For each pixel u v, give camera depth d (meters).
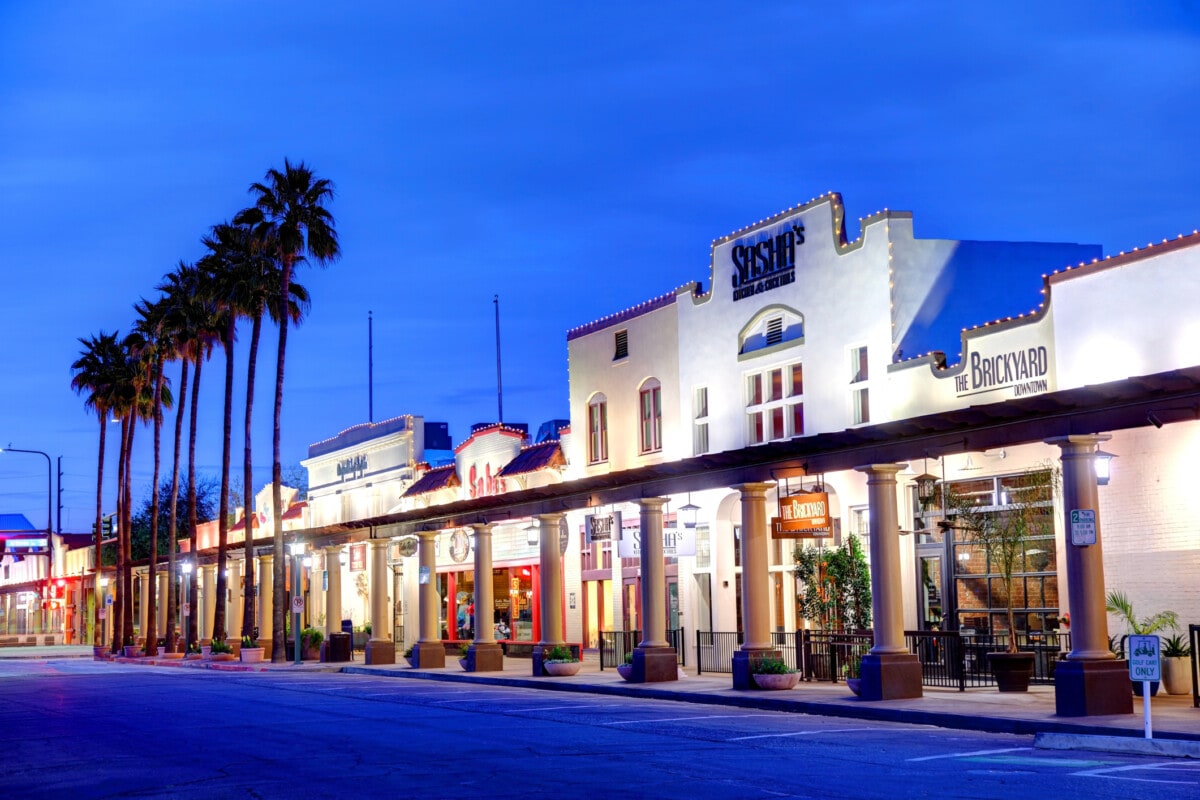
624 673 30.36
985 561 26.53
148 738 20.38
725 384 34.88
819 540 30.88
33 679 42.12
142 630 85.69
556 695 28.53
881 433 23.17
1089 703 18.88
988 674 25.92
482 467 49.25
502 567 47.59
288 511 69.69
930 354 28.08
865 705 21.94
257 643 53.06
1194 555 22.33
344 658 47.47
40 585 111.62
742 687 26.53
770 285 33.38
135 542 109.94
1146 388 18.25
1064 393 19.14
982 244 30.56
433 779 14.43
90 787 14.81
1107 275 24.03
